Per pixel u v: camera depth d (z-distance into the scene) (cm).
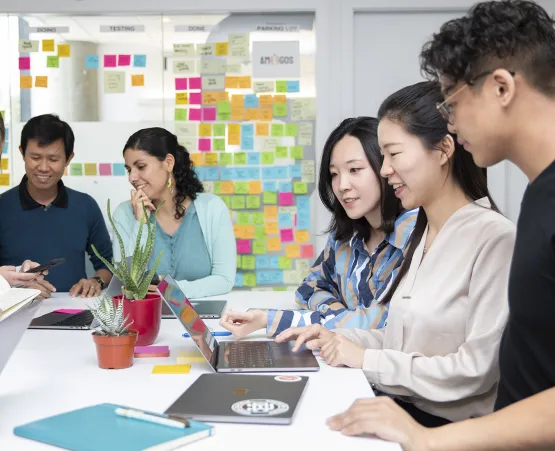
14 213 281
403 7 320
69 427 89
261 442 87
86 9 318
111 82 323
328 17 320
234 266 252
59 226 283
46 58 322
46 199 284
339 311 166
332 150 181
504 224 126
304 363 128
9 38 321
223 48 322
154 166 251
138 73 323
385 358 125
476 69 91
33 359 135
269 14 321
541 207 87
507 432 83
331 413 99
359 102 329
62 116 324
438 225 138
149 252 150
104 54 322
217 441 87
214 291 235
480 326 120
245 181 323
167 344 150
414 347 131
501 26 88
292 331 143
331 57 321
